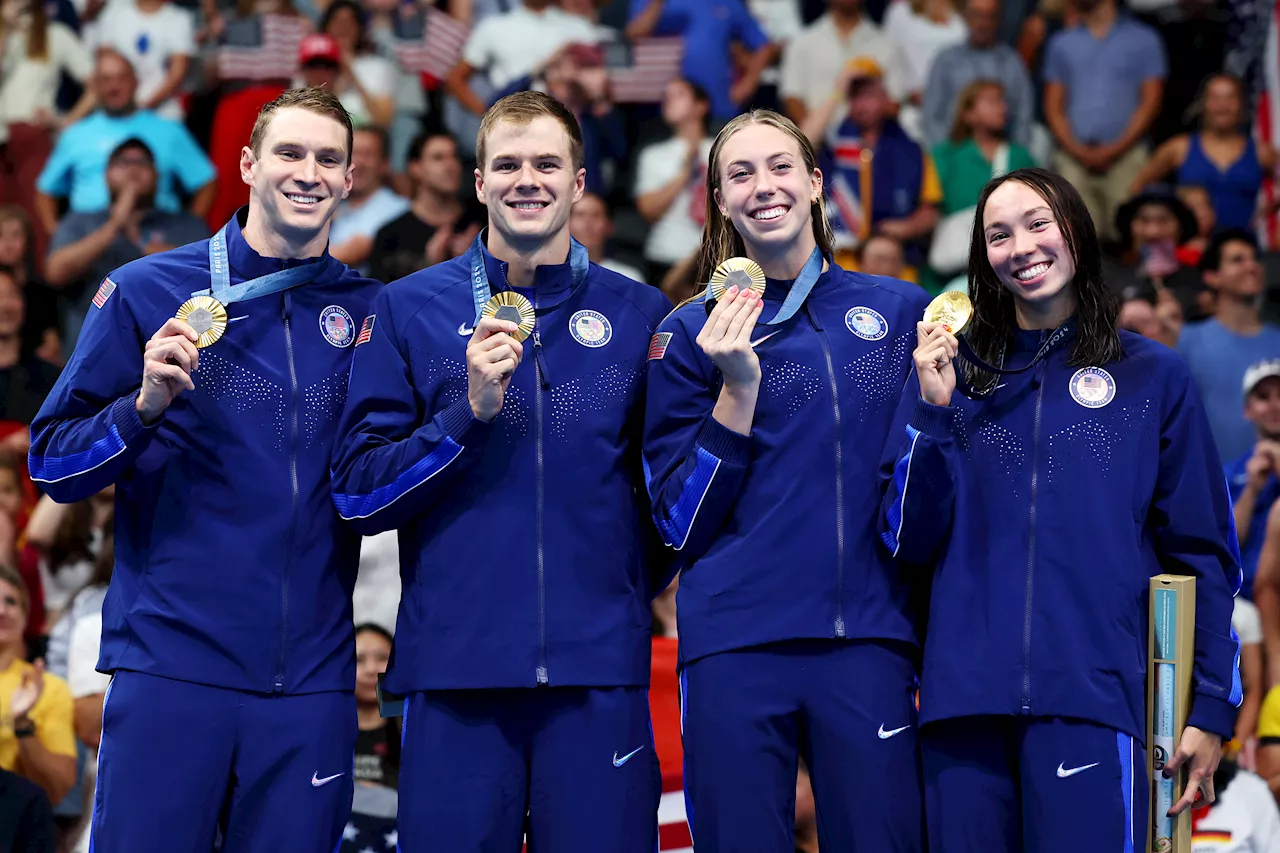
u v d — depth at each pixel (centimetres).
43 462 1314
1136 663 1241
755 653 1273
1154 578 1255
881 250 2809
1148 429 1270
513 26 2969
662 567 1395
